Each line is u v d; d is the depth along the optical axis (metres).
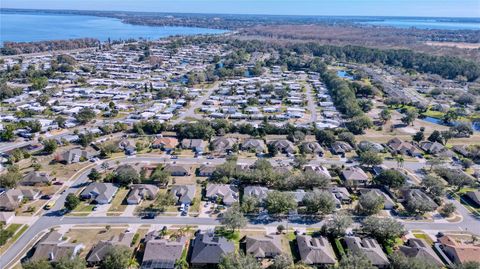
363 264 85.75
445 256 98.19
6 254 95.00
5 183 125.62
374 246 98.06
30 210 114.38
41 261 84.94
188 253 97.25
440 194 125.88
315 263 93.12
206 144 176.12
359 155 167.75
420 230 110.75
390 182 132.38
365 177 140.38
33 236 102.50
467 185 135.88
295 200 118.94
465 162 156.25
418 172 152.00
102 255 92.50
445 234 109.25
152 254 93.50
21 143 171.00
